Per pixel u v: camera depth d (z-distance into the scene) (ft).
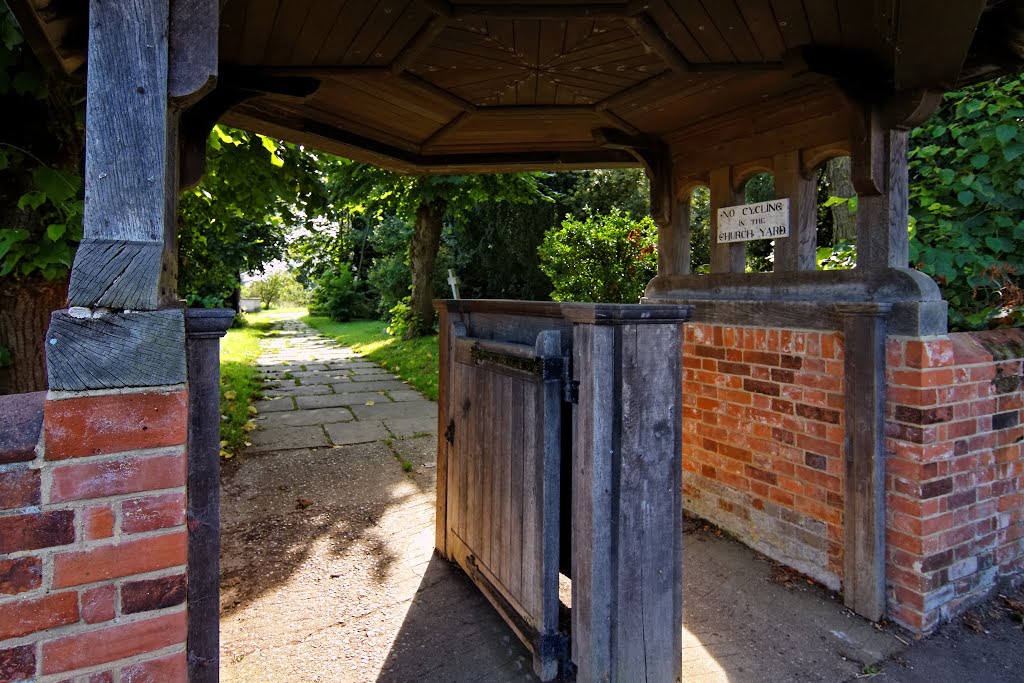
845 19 6.95
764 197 32.42
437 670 7.18
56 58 6.99
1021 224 10.24
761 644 7.77
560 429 6.87
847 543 8.51
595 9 6.91
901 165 8.21
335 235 64.39
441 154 13.34
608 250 24.12
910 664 7.32
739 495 10.62
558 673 7.03
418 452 16.20
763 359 10.02
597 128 11.31
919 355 7.61
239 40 7.65
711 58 8.13
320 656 7.43
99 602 4.02
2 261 10.09
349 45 7.87
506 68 8.70
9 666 3.84
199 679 4.80
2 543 3.80
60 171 9.45
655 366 6.36
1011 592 8.84
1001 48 7.81
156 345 4.12
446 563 9.88
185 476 4.26
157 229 4.15
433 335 39.45
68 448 3.92
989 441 8.34
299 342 45.83
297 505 12.35
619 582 6.24
